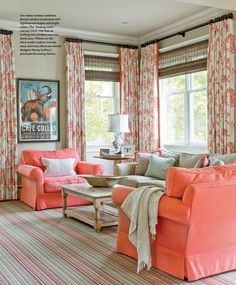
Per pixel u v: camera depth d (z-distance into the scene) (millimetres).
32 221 5027
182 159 5613
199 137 6441
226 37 5512
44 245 4004
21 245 4008
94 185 5059
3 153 6363
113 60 7461
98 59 7297
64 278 3117
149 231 3166
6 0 5312
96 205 4461
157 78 7152
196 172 3051
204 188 2926
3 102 6332
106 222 4574
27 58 6656
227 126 5508
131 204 3332
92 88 7340
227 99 5504
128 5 5625
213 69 5734
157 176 5730
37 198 5664
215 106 5715
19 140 6594
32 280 3086
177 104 6922
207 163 4891
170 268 3131
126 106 7535
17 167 6469
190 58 6422
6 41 6348
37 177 5629
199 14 6070
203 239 3035
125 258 3578
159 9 5832
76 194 4824
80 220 5000
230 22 5473
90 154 7277
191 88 6582
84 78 7055
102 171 6086
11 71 6398
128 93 7551
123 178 5711
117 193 3574
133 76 7594
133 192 3371
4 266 3408
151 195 3184
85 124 7098
